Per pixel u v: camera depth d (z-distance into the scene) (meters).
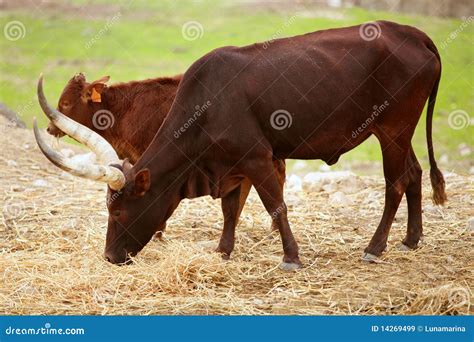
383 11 20.23
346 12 19.89
